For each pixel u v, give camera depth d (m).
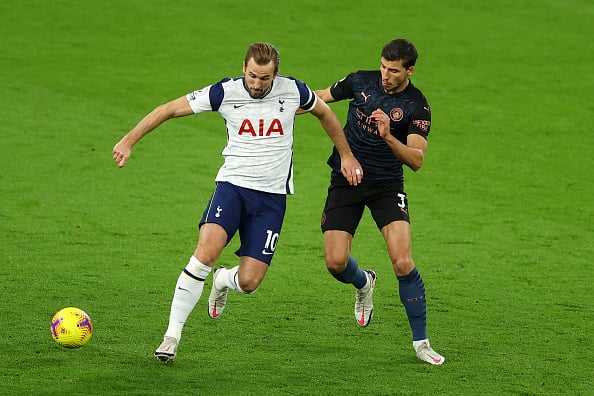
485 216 38.94
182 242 34.53
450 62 60.53
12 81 53.66
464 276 32.12
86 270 30.89
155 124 22.59
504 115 52.78
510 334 26.67
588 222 38.56
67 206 37.75
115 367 22.62
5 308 26.73
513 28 67.06
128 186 40.66
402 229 24.20
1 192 38.81
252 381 22.14
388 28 65.69
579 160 46.75
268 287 30.25
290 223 37.16
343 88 25.19
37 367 22.38
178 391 21.28
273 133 22.83
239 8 68.06
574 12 70.75
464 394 21.88
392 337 26.22
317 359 24.03
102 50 59.66
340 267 24.56
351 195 24.98
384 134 22.55
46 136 46.28
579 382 22.92
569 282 31.75
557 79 58.62
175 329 22.61
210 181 41.94
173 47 60.84
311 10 68.38
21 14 64.38
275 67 21.91
